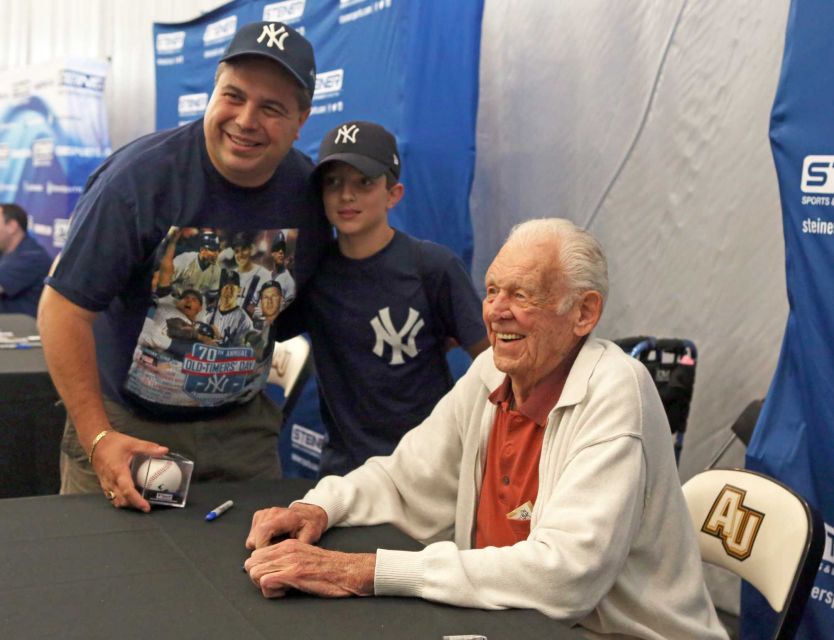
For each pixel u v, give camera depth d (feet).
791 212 6.89
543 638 3.81
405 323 7.35
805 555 4.77
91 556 4.56
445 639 3.70
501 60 12.08
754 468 7.25
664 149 10.11
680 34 9.90
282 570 4.17
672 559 4.66
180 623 3.79
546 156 11.56
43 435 10.50
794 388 7.04
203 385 6.44
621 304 10.62
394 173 7.22
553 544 4.22
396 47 10.49
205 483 6.25
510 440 5.07
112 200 5.75
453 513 5.61
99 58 22.67
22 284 18.07
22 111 22.72
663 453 4.64
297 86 5.88
